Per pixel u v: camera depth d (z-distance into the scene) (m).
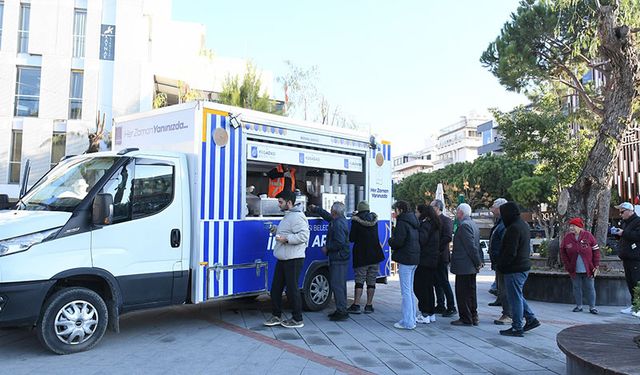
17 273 5.42
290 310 8.80
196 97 29.41
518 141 22.39
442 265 8.76
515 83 15.20
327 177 9.02
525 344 6.73
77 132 26.22
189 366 5.51
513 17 14.98
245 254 7.48
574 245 9.52
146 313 8.43
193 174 6.98
